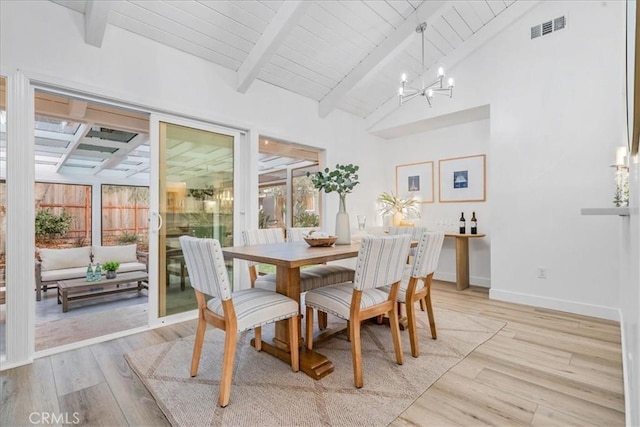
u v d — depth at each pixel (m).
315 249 2.40
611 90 3.01
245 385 1.88
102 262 5.07
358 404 1.69
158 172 2.94
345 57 3.74
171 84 2.95
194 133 3.19
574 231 3.21
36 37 2.26
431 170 4.92
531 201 3.47
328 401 1.72
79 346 2.45
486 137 4.38
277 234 3.24
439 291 4.14
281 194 7.61
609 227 3.03
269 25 3.00
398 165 5.30
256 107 3.62
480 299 3.74
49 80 2.30
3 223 2.39
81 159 5.51
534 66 3.45
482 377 1.96
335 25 3.29
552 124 3.33
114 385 1.89
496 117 3.71
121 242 6.80
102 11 2.32
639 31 0.73
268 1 2.82
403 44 3.63
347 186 2.86
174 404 1.69
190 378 1.96
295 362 2.04
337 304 2.00
